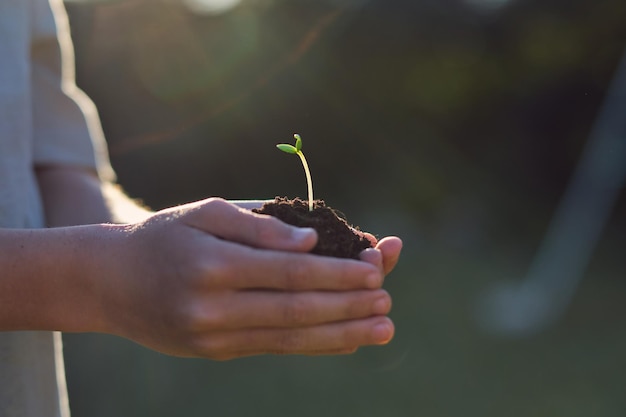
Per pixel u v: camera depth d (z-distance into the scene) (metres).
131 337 0.57
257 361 2.63
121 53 4.03
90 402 2.29
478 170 4.86
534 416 2.17
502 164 4.85
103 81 4.05
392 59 4.55
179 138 4.24
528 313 3.06
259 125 4.30
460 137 4.85
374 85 4.58
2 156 0.74
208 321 0.53
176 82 4.13
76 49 3.96
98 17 3.97
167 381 2.45
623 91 3.28
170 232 0.55
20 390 0.71
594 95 4.44
